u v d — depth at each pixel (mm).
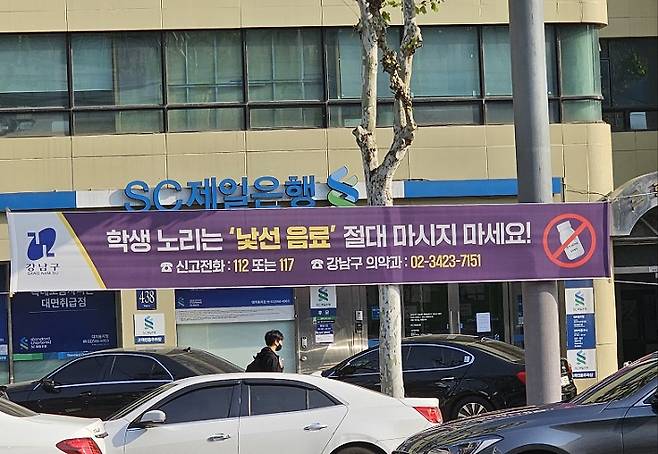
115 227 14516
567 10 24062
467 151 23688
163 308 23125
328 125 23656
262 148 23375
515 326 23969
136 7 23484
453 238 14859
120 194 23062
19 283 14328
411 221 14891
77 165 23109
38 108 23266
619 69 27531
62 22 23344
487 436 9906
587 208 14727
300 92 23734
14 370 23359
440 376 17844
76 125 23328
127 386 17438
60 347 23484
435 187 23453
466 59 23984
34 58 23422
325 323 23625
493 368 17766
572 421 9820
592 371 23406
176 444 11828
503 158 23766
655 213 24219
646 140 27422
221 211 14688
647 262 25875
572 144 23906
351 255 14859
